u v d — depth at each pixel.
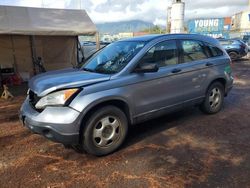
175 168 3.44
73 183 3.17
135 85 4.01
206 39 5.36
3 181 3.24
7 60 11.23
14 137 4.61
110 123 3.80
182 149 3.98
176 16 19.28
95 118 3.62
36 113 3.60
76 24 11.03
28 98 4.09
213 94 5.48
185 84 4.77
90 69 4.46
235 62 17.78
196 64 4.94
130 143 4.24
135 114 4.11
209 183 3.09
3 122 5.48
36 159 3.79
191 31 42.78
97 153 3.74
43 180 3.25
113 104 3.93
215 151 3.89
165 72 4.39
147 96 4.21
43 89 3.62
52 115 3.43
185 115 5.57
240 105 6.38
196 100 5.10
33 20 10.28
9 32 9.27
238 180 3.13
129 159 3.72
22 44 11.45
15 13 10.19
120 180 3.20
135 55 4.14
